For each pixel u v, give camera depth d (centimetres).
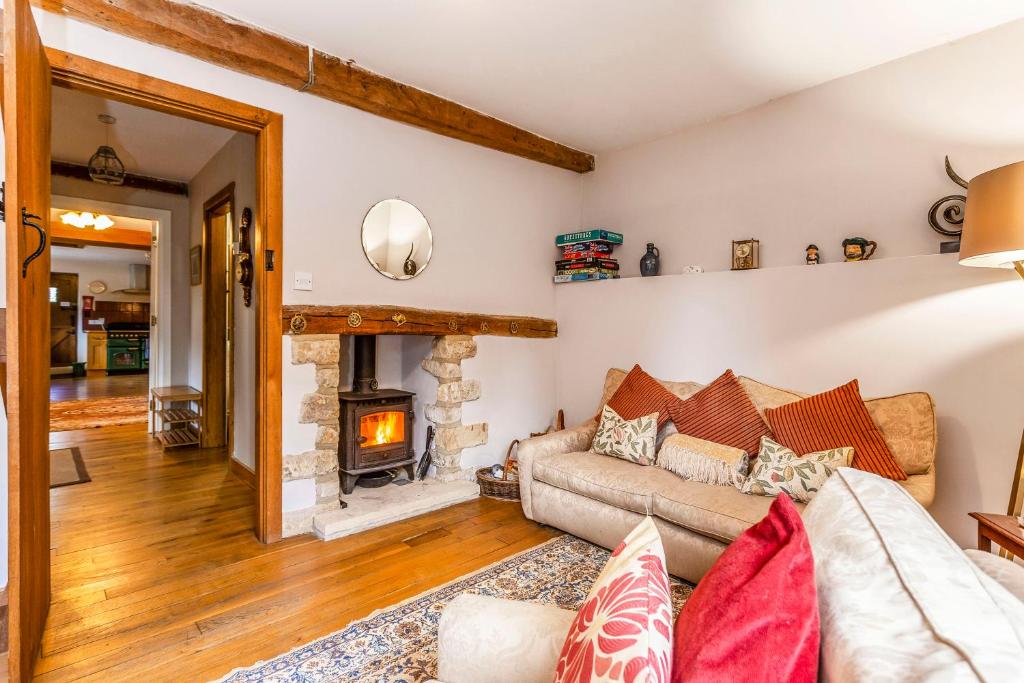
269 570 249
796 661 66
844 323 292
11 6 146
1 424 197
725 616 72
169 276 534
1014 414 239
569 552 273
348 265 311
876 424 252
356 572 248
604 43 273
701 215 375
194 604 219
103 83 231
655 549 95
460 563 259
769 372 323
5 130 145
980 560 102
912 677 53
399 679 172
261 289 282
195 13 241
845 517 84
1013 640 55
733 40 270
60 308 1138
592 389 421
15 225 147
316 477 301
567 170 447
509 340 406
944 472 259
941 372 260
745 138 352
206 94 257
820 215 316
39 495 187
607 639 75
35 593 177
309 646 191
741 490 247
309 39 273
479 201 381
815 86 318
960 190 266
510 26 259
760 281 327
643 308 386
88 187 482
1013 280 239
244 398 379
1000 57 254
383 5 242
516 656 108
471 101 343
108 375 1112
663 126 382
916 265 267
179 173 501
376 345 399
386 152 327
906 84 283
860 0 235
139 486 372
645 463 293
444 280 361
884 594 67
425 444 387
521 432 416
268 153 279
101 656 185
